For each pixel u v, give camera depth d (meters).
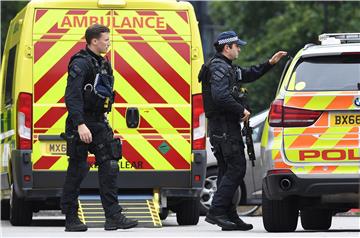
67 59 28.00
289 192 23.47
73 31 28.05
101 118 23.84
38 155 27.95
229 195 25.70
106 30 23.61
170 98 28.27
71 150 23.64
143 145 28.17
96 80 23.48
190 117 28.30
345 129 23.34
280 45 78.62
